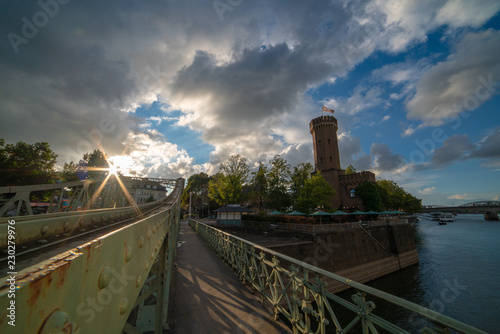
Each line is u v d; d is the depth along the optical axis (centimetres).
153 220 270
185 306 507
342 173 5034
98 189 728
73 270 83
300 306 357
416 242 4372
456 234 5359
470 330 144
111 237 127
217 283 654
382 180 6431
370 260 2364
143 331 462
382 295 205
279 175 3819
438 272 2417
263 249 505
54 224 237
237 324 425
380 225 2808
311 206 3369
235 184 3422
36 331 55
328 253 1983
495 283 1980
